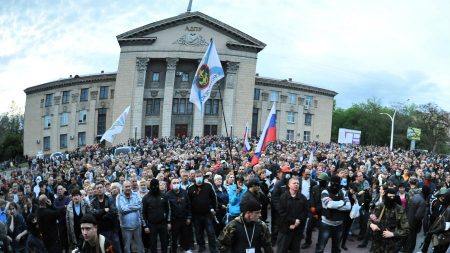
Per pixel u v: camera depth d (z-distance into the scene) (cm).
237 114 6109
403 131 7844
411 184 1088
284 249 834
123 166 1925
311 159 1838
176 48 6050
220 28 6125
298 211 832
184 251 1009
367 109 9012
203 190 1000
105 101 6481
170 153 2658
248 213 539
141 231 977
